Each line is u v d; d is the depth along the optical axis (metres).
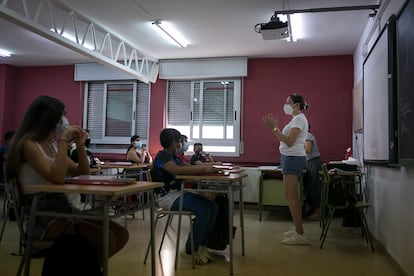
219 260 3.07
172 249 3.40
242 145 6.64
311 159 5.21
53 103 1.89
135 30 5.27
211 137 6.89
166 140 2.93
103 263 1.58
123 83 7.35
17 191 1.80
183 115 7.07
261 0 4.17
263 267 2.91
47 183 1.80
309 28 5.02
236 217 5.34
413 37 2.35
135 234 4.00
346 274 2.79
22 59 7.15
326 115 6.28
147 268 2.80
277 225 4.75
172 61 6.88
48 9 4.50
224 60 6.64
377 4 4.08
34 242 1.76
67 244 1.65
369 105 4.05
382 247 3.51
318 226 4.75
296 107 3.71
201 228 2.88
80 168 2.13
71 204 1.89
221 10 4.47
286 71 6.51
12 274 2.61
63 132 1.94
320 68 6.37
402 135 2.63
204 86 6.97
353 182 4.40
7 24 5.17
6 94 7.52
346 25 4.88
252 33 5.31
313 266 2.98
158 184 1.95
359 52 5.46
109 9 4.52
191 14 4.62
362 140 4.86
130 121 7.30
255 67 6.66
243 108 6.68
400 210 2.91
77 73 7.41
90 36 5.53
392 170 3.18
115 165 5.09
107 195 1.57
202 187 3.29
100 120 7.46
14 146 1.80
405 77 2.56
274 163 6.51
